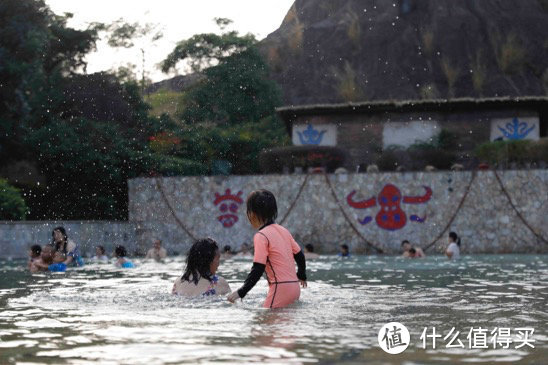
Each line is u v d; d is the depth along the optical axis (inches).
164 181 924.6
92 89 1187.9
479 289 282.4
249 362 117.3
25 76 1071.6
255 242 221.0
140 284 327.9
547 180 812.0
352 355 124.1
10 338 148.3
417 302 224.5
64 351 130.3
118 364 116.7
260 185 894.4
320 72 2496.3
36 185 995.3
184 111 1603.1
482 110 1070.4
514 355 125.4
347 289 283.4
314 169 882.1
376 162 1018.1
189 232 909.8
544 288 287.6
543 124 1125.1
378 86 2427.4
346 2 2817.4
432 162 989.8
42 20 1129.4
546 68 2405.3
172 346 134.6
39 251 479.5
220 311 200.2
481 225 825.5
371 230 854.5
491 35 2488.9
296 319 178.5
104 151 1016.2
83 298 246.1
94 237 832.3
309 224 873.5
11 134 1032.8
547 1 2623.0
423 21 2615.7
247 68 1675.7
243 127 1517.0
